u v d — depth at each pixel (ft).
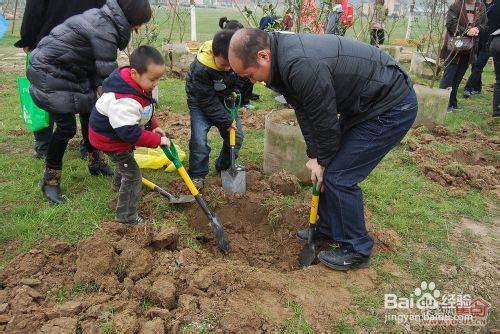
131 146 10.32
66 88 11.16
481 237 11.39
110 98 9.30
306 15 16.80
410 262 10.21
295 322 8.18
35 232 10.69
